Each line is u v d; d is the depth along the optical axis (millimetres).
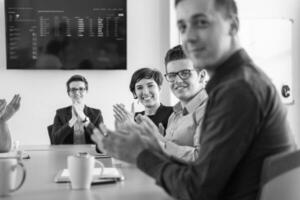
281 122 1095
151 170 1150
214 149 1021
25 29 4051
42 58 4074
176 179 1080
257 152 1060
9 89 4082
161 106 2982
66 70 4133
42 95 4113
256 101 1016
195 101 2070
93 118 3615
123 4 4105
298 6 4297
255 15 4250
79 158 1414
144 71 2961
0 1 4055
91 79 4152
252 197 1062
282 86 4273
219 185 1027
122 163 1917
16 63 4051
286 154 1046
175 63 2080
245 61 1140
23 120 4094
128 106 4160
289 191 1068
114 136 1219
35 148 2771
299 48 4305
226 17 1130
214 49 1125
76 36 4094
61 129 3326
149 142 1225
